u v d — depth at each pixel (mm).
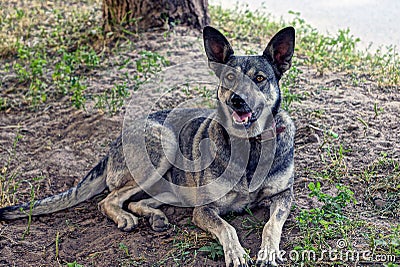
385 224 2102
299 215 2150
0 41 3537
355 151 2443
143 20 3523
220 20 3695
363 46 3557
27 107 2932
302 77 2984
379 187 2258
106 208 2240
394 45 3518
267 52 2172
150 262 2041
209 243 2074
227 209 2164
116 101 2824
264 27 3617
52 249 2127
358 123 2598
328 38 3334
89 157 2588
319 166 2387
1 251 2117
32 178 2482
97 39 3549
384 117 2625
